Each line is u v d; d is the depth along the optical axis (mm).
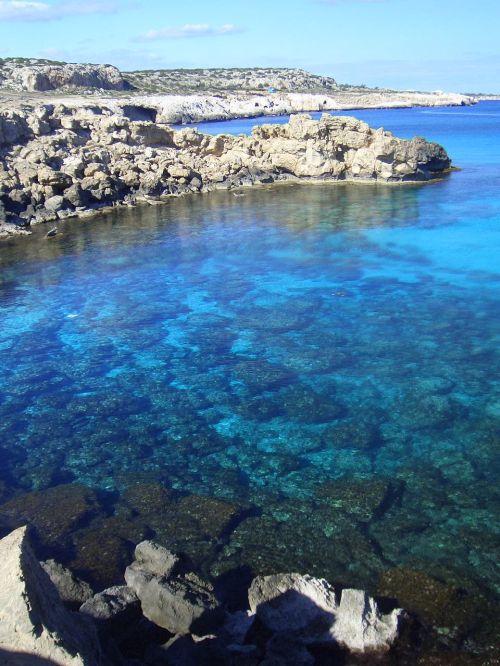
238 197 54062
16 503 15398
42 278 33125
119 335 25406
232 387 20906
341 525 14180
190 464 16875
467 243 36250
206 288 30719
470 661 10445
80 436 18406
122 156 58625
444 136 100125
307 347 23672
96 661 8234
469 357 22297
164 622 10617
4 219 44375
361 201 49500
